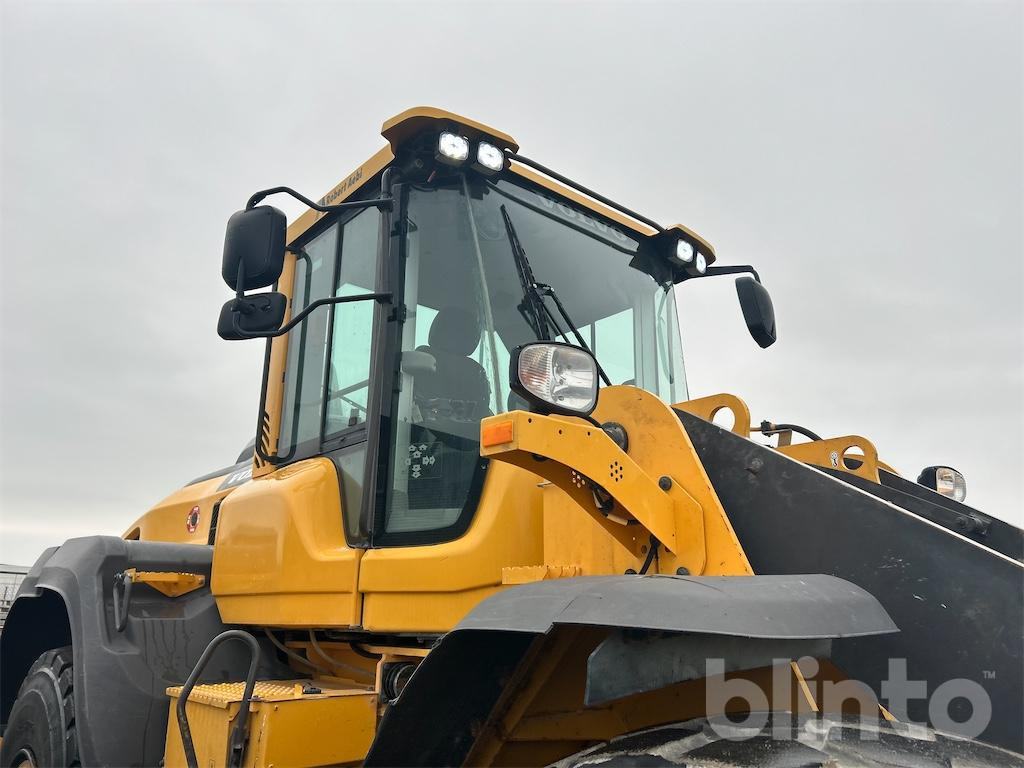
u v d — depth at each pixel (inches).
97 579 125.6
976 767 56.8
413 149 106.7
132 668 119.3
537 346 73.0
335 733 94.1
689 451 77.7
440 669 67.3
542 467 74.5
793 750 57.9
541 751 72.4
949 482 120.7
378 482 101.9
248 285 100.0
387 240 106.8
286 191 101.3
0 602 212.7
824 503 75.0
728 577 62.7
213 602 129.7
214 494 161.9
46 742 118.6
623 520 76.7
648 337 126.3
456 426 98.9
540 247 112.8
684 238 130.1
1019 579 64.8
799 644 64.7
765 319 127.6
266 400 133.0
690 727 63.3
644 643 58.6
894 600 69.6
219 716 93.4
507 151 105.7
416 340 104.2
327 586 104.3
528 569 82.8
